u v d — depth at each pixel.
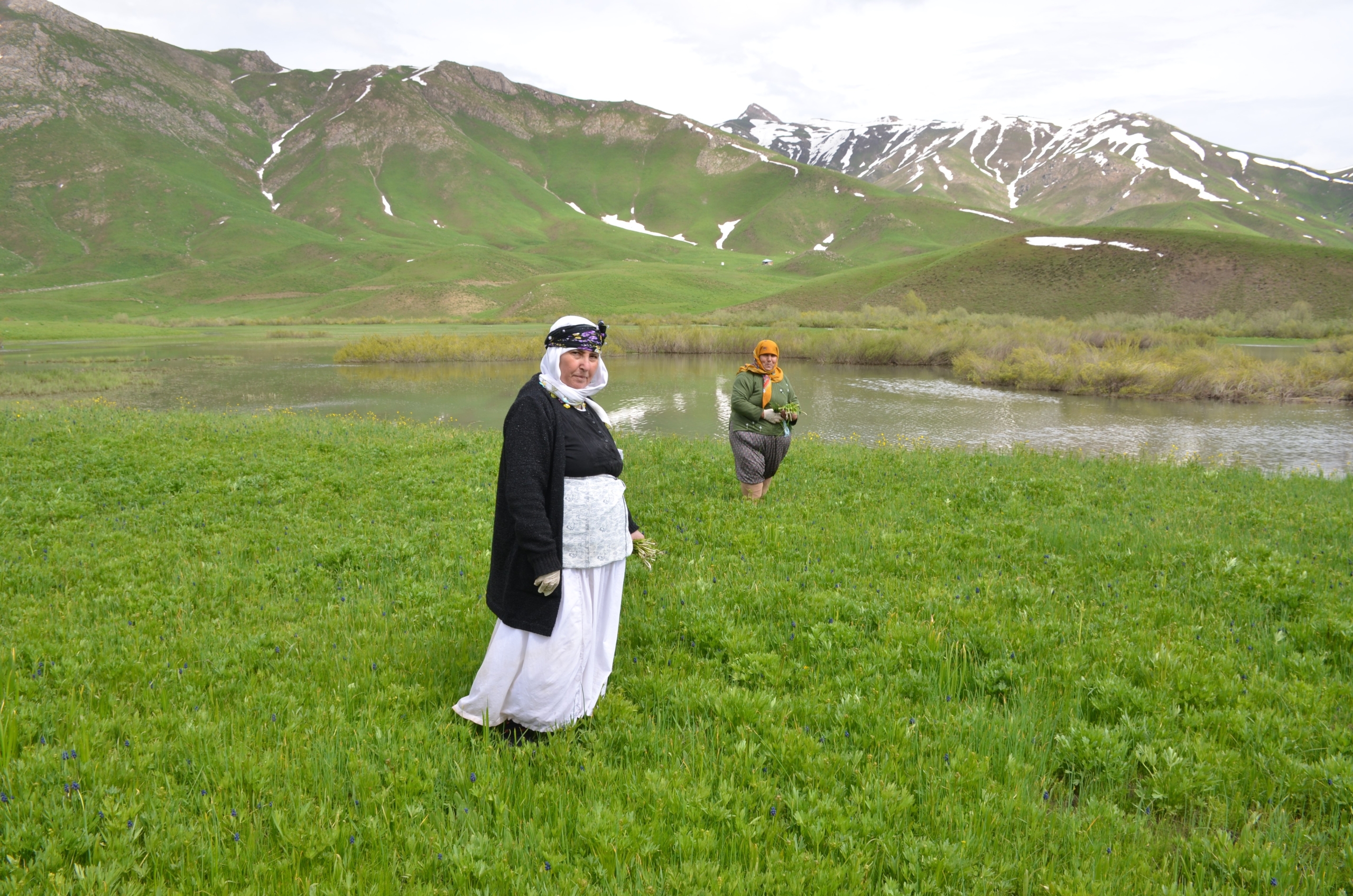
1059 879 2.71
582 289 144.12
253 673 4.47
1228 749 3.60
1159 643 4.79
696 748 3.50
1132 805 3.33
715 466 11.40
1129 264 98.69
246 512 8.55
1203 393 31.95
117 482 9.66
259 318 124.88
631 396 30.95
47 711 3.76
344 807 3.05
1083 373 33.88
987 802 3.13
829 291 118.12
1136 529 7.71
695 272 171.25
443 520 8.25
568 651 3.58
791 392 9.19
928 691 4.18
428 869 2.73
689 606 5.29
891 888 2.62
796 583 5.97
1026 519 8.25
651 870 2.70
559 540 3.51
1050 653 4.63
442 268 187.50
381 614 5.50
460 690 4.15
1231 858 2.84
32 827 2.78
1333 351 48.47
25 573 6.19
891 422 25.00
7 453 11.37
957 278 106.38
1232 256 95.19
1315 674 4.43
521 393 3.61
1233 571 6.07
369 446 12.88
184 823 2.92
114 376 36.09
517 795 3.19
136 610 5.50
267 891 2.57
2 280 184.75
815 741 3.58
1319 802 3.29
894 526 7.76
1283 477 13.32
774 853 2.79
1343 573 6.29
